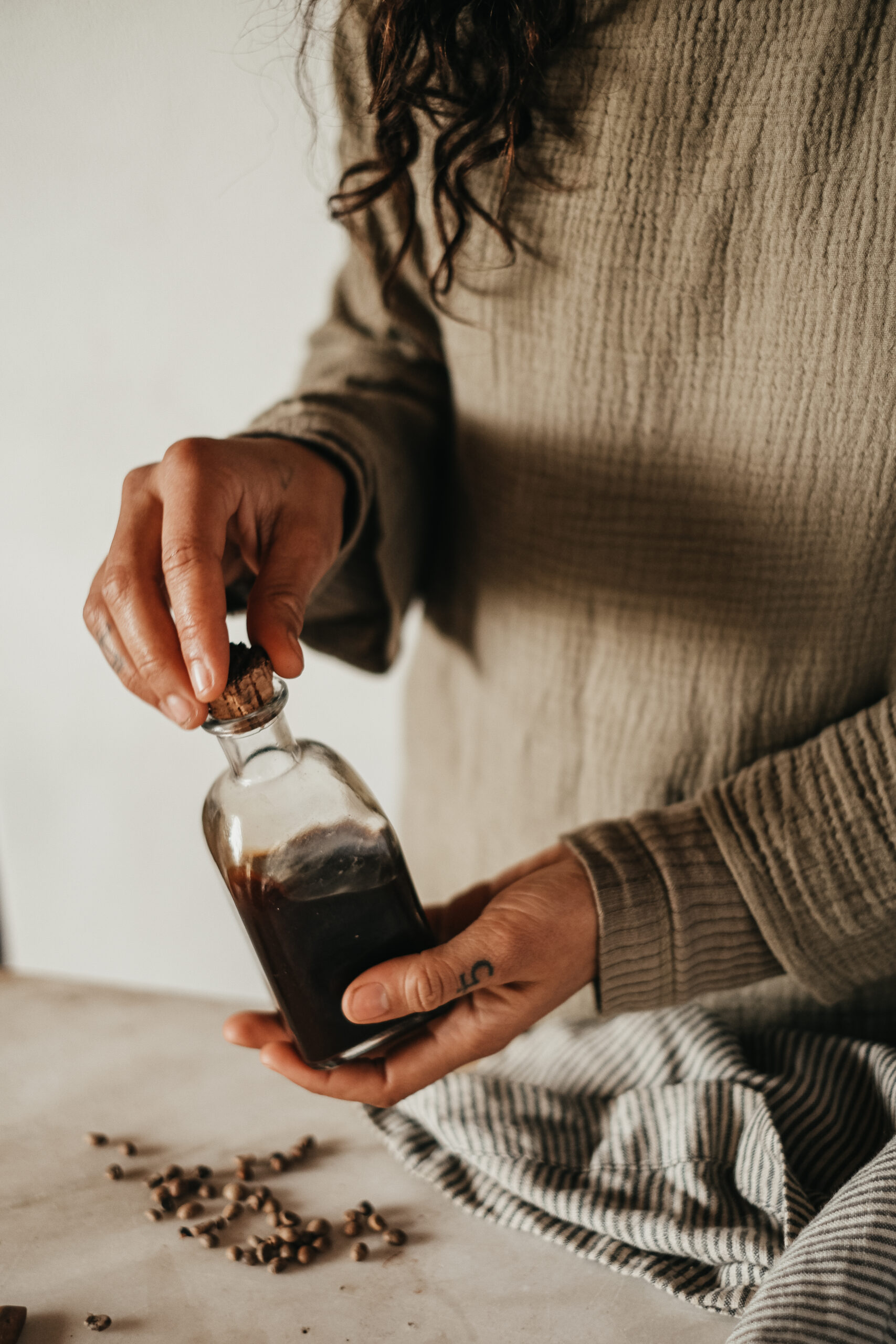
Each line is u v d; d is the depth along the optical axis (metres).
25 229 0.94
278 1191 0.59
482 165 0.57
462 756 0.73
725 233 0.55
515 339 0.61
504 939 0.51
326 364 0.70
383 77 0.56
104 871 1.27
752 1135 0.56
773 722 0.62
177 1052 0.69
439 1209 0.58
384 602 0.68
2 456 1.06
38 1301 0.54
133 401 1.02
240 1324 0.53
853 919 0.55
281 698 0.50
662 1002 0.57
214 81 0.82
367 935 0.52
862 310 0.54
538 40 0.54
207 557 0.49
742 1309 0.51
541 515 0.63
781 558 0.59
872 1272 0.46
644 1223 0.54
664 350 0.58
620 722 0.64
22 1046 0.70
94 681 1.15
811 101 0.52
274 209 0.90
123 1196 0.59
